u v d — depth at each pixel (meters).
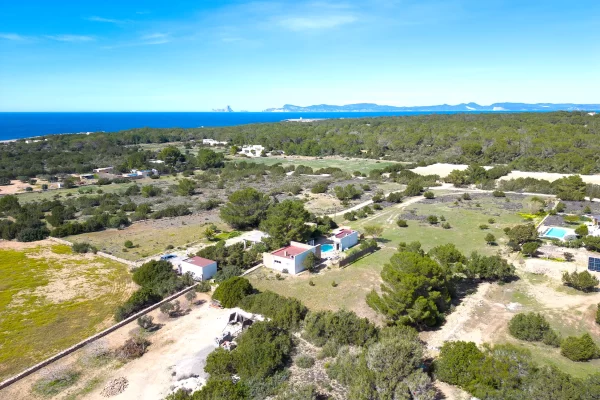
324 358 35.22
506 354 31.45
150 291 46.31
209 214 87.81
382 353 30.95
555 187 98.94
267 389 30.83
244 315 41.06
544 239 64.69
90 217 85.56
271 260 56.09
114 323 42.38
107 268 57.47
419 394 28.62
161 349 37.19
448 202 94.00
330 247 64.12
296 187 106.25
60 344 38.69
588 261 52.03
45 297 48.44
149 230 75.69
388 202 95.62
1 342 38.97
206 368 32.62
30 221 76.44
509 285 48.97
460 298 46.06
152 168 144.88
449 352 32.47
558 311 42.34
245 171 135.25
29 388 32.06
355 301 46.03
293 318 39.88
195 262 53.91
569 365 33.09
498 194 98.62
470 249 61.91
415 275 40.41
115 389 31.58
